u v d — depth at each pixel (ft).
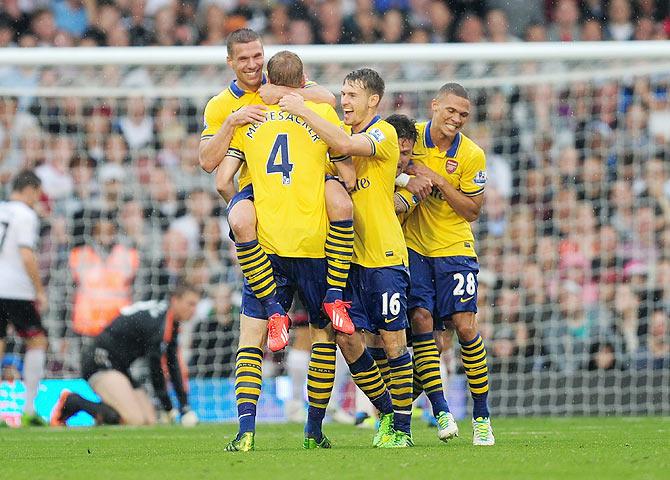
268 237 57.88
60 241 134.82
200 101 151.12
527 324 126.72
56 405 111.04
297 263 58.49
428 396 65.10
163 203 143.02
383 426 63.41
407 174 64.64
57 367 124.77
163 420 112.27
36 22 167.73
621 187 142.00
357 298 61.16
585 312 126.82
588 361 123.13
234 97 60.85
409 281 62.64
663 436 73.36
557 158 145.38
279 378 118.01
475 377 64.44
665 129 148.66
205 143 60.18
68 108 148.15
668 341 127.13
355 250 61.05
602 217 137.90
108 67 143.95
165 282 132.57
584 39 173.47
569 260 134.51
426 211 65.41
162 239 138.82
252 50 59.62
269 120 58.59
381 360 66.44
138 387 111.34
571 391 121.60
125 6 169.68
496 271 135.03
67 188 143.23
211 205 141.08
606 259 133.08
